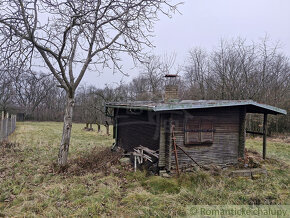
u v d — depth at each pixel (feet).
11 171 19.72
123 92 76.79
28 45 16.56
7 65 15.85
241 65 62.34
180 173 18.81
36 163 22.86
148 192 15.62
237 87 62.13
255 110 26.91
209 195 15.24
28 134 52.54
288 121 57.67
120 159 23.43
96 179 18.08
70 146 34.76
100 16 19.95
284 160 27.86
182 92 78.54
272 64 62.28
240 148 23.16
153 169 20.08
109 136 53.26
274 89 62.34
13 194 15.16
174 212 12.76
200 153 20.93
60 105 123.65
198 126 20.74
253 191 16.42
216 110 21.97
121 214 12.58
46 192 15.34
